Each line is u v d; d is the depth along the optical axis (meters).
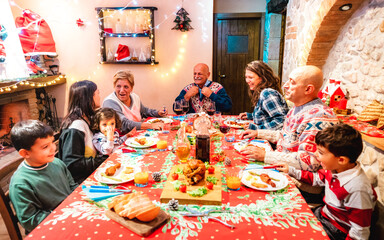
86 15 4.00
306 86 1.62
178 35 4.04
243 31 4.94
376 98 2.08
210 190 1.21
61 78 4.11
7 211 1.18
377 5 2.05
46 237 0.93
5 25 3.23
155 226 0.96
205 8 3.93
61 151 1.67
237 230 0.97
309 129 1.54
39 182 1.27
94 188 1.24
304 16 3.09
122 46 4.00
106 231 0.96
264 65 2.34
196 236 0.94
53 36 4.09
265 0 4.79
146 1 3.94
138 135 2.11
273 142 2.00
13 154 3.21
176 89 4.25
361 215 1.22
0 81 3.10
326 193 1.42
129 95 2.68
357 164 1.29
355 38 2.38
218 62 5.10
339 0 2.25
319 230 0.96
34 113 3.72
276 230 0.96
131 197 1.09
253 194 1.21
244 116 2.70
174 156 1.66
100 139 1.79
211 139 2.00
